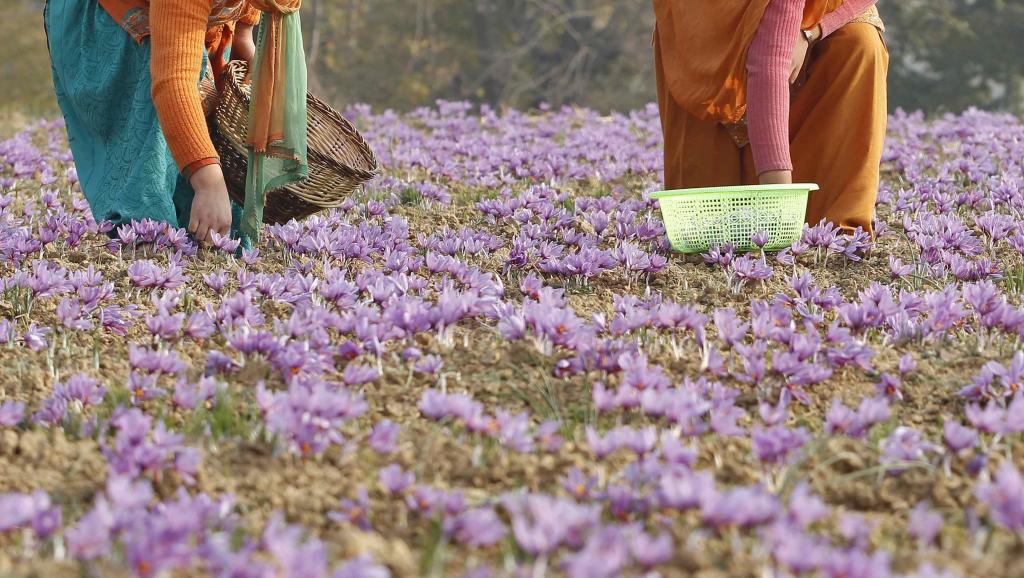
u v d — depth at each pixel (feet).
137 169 19.60
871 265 20.24
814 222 21.53
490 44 123.95
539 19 119.96
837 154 21.16
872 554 9.48
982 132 36.96
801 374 13.14
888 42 122.31
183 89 18.61
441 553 9.21
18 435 12.11
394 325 14.29
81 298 16.21
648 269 18.98
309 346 14.11
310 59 118.42
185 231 19.39
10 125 46.78
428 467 11.21
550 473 11.04
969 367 14.32
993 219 21.02
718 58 19.98
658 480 10.30
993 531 9.78
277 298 17.04
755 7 19.21
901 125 42.63
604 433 12.13
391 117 46.52
